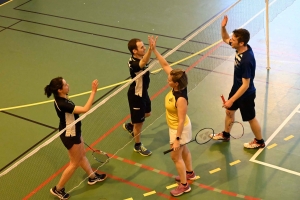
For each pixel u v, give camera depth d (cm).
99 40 949
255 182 526
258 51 852
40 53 902
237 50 532
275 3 1073
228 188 518
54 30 1009
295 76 762
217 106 691
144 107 558
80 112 466
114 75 800
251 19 988
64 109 466
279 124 636
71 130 477
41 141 622
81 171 561
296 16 1002
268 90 725
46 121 670
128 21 1039
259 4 1074
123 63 845
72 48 919
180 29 978
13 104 721
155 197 510
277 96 707
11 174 553
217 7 1088
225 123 590
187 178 533
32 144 616
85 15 1088
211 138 604
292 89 724
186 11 1078
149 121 653
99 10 1116
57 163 575
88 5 1156
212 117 664
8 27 1034
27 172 557
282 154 573
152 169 559
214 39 910
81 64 848
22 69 839
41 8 1146
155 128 645
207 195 508
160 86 734
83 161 512
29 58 882
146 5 1134
